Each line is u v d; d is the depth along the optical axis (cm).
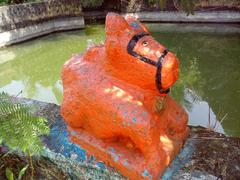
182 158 190
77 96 187
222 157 191
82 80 184
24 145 190
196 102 439
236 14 764
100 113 176
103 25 873
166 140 181
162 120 180
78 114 192
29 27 737
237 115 389
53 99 492
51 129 228
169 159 177
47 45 729
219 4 770
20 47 724
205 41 707
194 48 672
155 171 168
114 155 182
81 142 200
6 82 583
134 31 163
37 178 223
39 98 500
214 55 626
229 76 525
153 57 157
